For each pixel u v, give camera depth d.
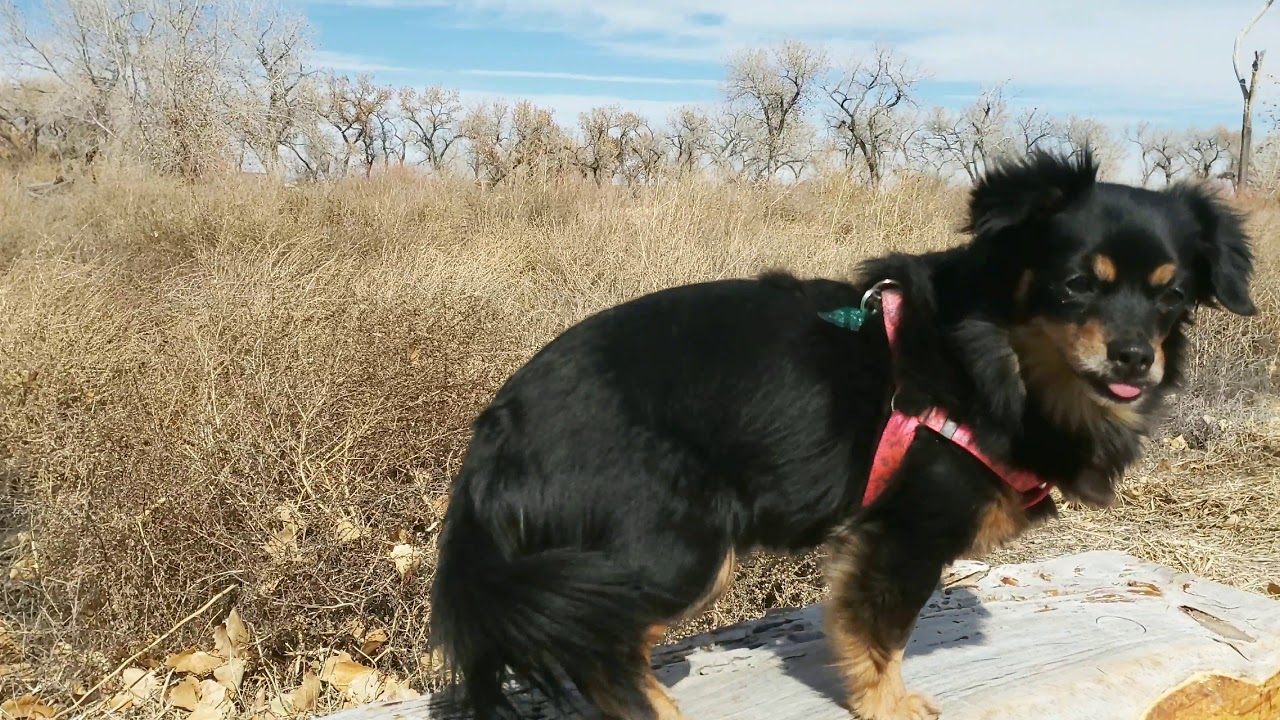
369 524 0.84
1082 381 0.54
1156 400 0.61
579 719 0.58
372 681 0.75
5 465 0.92
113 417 0.85
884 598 0.56
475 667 0.51
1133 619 0.70
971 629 0.70
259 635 0.76
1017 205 0.55
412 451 0.92
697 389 0.53
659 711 0.55
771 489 0.55
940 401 0.55
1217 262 0.58
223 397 0.88
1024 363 0.56
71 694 0.71
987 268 0.57
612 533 0.51
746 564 0.87
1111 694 0.60
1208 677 0.63
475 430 0.55
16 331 1.04
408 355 1.01
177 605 0.77
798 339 0.55
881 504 0.56
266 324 1.00
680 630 0.83
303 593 0.76
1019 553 1.09
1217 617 0.71
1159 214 0.55
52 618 0.77
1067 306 0.54
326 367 0.93
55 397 0.94
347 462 0.85
